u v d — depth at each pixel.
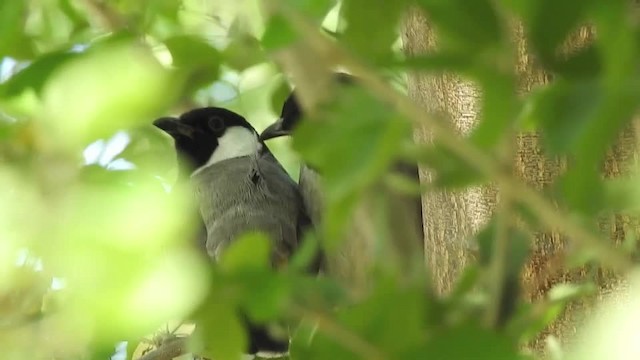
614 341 2.17
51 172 2.50
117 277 2.12
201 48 4.00
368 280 3.15
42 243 2.30
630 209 2.59
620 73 2.06
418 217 5.86
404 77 5.38
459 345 2.28
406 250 4.39
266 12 2.58
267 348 5.76
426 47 4.52
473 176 2.63
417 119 2.32
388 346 2.47
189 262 2.28
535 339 4.10
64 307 2.28
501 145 2.37
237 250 2.46
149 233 2.14
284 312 2.60
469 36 2.35
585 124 2.10
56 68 2.53
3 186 2.44
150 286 2.13
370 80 2.35
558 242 4.27
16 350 2.57
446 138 2.35
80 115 2.34
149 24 3.92
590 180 2.42
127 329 2.14
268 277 2.46
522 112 2.32
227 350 2.60
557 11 2.22
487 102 2.31
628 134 3.50
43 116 2.62
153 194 2.20
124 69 2.38
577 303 3.98
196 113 9.00
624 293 2.55
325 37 2.40
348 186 2.29
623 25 2.09
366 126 2.31
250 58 4.24
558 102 2.19
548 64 2.32
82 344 2.37
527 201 2.56
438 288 5.23
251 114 9.77
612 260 2.43
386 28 2.60
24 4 3.18
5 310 2.92
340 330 2.51
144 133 5.86
